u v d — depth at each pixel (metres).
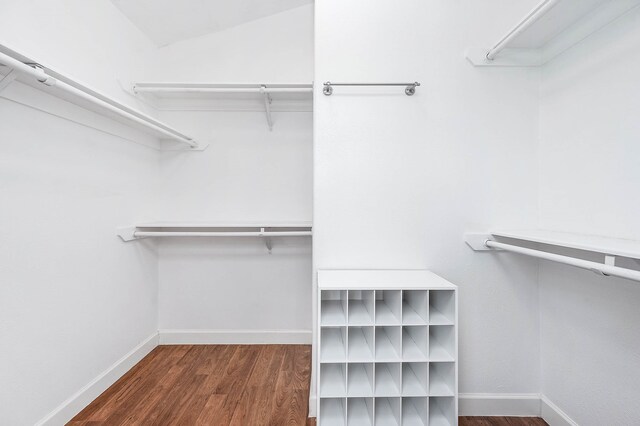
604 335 1.15
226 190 2.30
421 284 1.26
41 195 1.32
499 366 1.53
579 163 1.26
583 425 1.25
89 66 1.60
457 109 1.54
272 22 2.29
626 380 1.06
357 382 1.32
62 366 1.42
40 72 1.04
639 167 1.01
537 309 1.52
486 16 1.53
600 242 0.97
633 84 1.03
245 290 2.31
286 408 1.53
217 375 1.83
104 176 1.70
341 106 1.54
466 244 1.54
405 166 1.54
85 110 1.55
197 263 2.30
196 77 2.29
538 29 1.31
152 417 1.46
